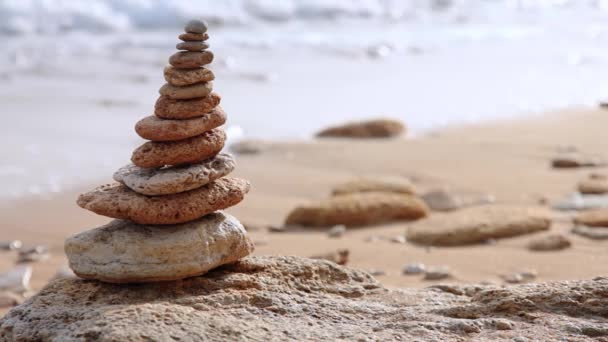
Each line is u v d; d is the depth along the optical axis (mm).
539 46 25250
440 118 16125
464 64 22125
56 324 4934
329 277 5785
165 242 5180
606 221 9273
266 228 9852
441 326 4980
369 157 13172
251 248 5609
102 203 5234
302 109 16812
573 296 5219
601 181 11039
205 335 4613
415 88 19047
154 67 20781
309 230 9789
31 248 9305
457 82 19672
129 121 15383
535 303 5215
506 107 17031
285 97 17844
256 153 13445
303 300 5371
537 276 7848
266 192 11383
